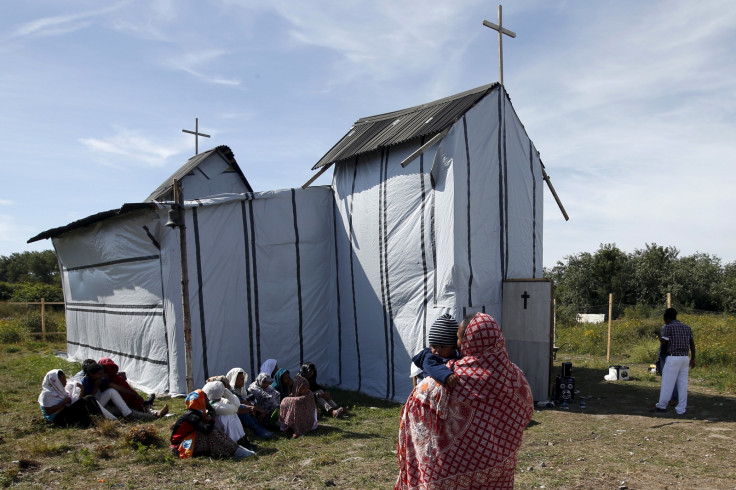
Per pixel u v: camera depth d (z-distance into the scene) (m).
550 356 9.85
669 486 5.49
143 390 10.82
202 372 10.45
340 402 10.23
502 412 3.16
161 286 10.59
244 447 6.93
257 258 11.27
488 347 3.19
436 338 3.54
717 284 34.47
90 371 8.30
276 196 11.57
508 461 3.19
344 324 11.90
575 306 32.94
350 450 6.88
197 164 15.19
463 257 9.80
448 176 9.81
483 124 10.45
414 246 10.34
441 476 3.19
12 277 51.09
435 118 10.38
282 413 7.84
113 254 12.00
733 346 14.47
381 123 12.13
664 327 9.30
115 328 12.23
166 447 6.93
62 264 15.25
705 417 8.83
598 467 6.13
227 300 10.86
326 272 12.23
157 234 10.50
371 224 11.24
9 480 5.67
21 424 8.00
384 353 10.86
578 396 10.60
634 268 35.16
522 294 10.27
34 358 14.55
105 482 5.70
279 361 11.50
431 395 3.26
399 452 3.51
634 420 8.65
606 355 16.17
